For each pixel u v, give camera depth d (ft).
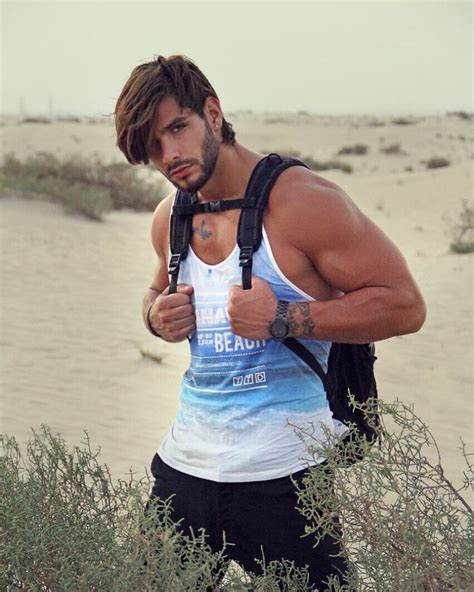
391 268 8.72
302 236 8.64
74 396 24.04
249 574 8.91
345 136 185.47
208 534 9.07
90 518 8.84
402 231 62.80
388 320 8.71
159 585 7.95
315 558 8.90
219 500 8.91
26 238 44.93
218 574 8.78
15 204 52.75
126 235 50.24
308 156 137.39
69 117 238.27
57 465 9.17
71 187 57.47
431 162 122.93
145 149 8.68
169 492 9.26
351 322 8.63
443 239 57.93
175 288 9.20
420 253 51.52
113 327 31.35
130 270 41.50
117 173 65.87
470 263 45.14
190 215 9.14
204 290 9.01
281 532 8.86
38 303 33.94
